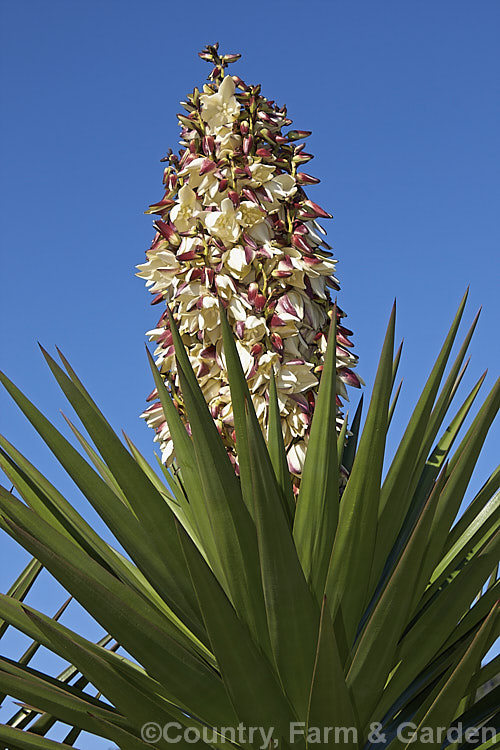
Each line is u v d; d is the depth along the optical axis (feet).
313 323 6.57
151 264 6.68
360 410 7.49
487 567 5.83
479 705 6.19
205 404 6.01
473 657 5.57
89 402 6.20
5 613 6.19
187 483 6.36
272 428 6.33
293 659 5.81
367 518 5.89
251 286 6.49
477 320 6.25
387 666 5.79
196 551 5.56
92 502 6.12
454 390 6.62
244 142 6.64
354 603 5.99
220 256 6.53
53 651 6.23
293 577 5.68
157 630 5.79
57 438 6.08
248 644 5.66
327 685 5.54
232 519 5.85
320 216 6.66
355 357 6.63
